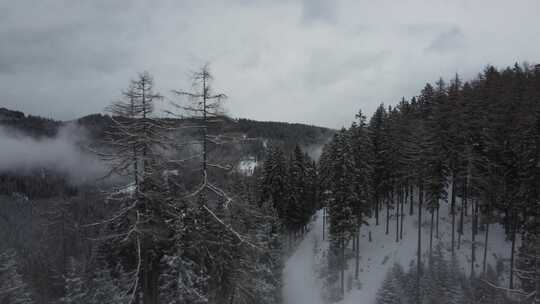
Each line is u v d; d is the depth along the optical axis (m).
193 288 13.41
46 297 33.66
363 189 37.19
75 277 23.56
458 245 36.19
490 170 33.81
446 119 36.62
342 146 36.81
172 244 13.52
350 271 39.62
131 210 12.23
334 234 36.53
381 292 30.28
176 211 13.34
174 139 12.43
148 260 13.50
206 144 12.69
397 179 40.56
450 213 42.84
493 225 38.62
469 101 38.25
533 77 42.97
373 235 44.91
